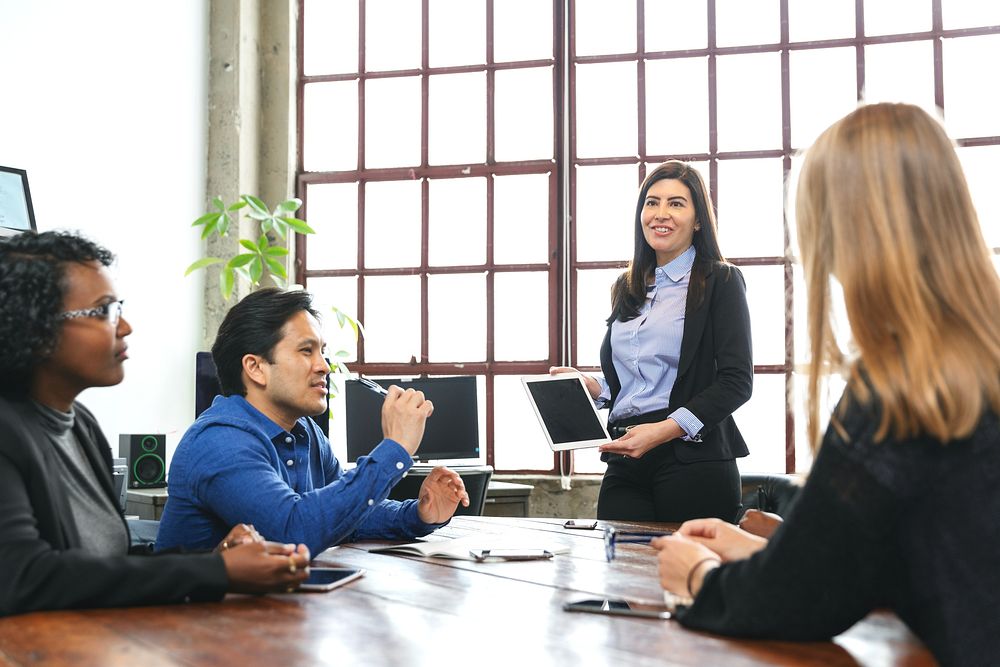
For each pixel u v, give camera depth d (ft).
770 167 17.25
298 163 19.22
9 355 4.45
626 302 9.51
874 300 3.45
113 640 3.55
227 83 18.34
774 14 17.37
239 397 6.36
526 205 18.26
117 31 16.14
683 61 17.70
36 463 4.27
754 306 17.13
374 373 18.58
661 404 9.16
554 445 8.16
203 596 4.31
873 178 3.53
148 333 16.60
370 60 19.06
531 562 5.75
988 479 3.23
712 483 8.68
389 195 18.81
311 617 4.03
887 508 3.28
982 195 16.21
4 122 13.96
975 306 3.40
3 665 3.23
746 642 3.61
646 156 17.76
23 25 14.33
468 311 18.39
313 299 6.59
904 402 3.27
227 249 18.13
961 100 16.47
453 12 18.72
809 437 3.76
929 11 16.69
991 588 3.16
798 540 3.43
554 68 18.21
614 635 3.74
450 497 6.85
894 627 3.89
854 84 16.97
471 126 18.58
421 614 4.13
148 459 14.30
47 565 4.01
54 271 4.55
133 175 16.39
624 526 7.81
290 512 5.58
